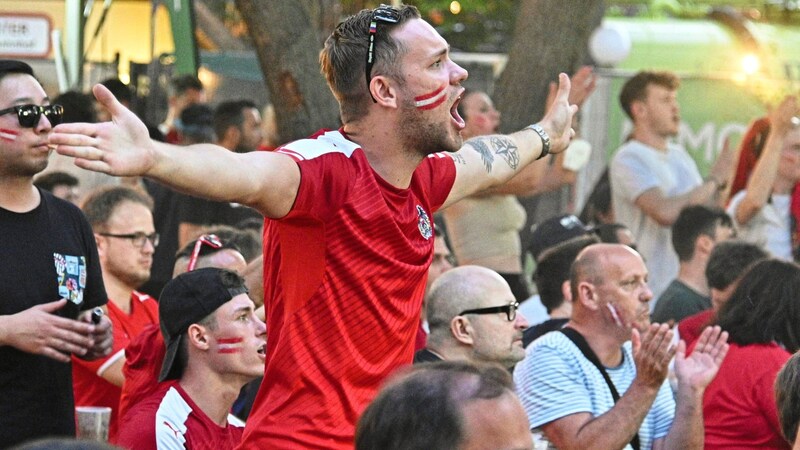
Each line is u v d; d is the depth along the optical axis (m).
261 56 9.95
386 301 5.00
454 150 5.08
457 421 3.40
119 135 3.93
